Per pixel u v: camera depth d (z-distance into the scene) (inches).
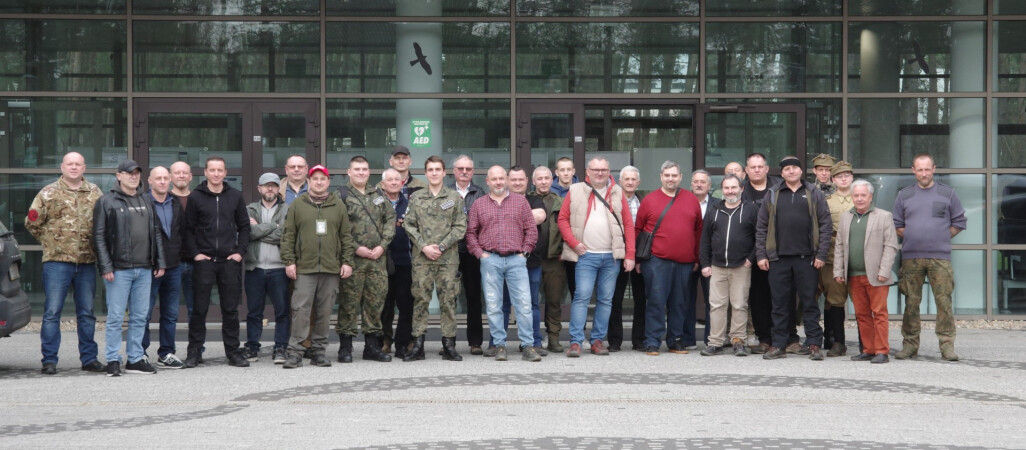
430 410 321.1
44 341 406.0
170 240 413.1
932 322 582.6
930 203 439.2
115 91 577.0
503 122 583.8
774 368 412.8
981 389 364.2
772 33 585.6
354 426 294.4
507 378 385.7
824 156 470.6
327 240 418.6
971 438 279.3
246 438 277.9
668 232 451.5
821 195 439.8
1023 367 418.3
